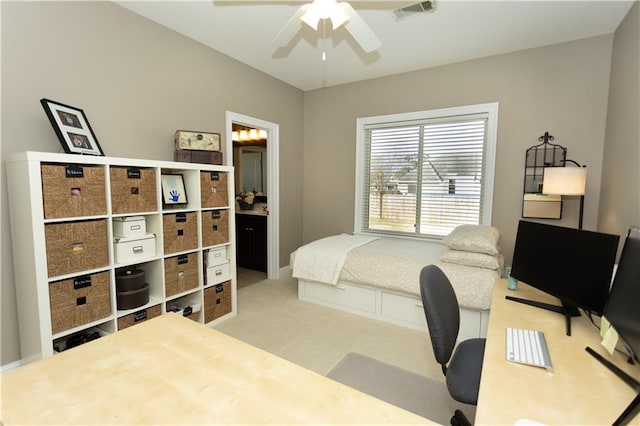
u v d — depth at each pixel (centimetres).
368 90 412
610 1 233
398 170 408
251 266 475
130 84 258
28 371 104
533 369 111
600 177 294
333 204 453
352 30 198
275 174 419
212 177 281
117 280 225
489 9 248
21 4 197
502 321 152
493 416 88
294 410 87
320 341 263
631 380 102
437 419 176
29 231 179
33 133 207
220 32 292
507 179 335
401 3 237
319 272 323
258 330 282
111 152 248
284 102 427
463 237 281
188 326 138
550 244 170
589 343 130
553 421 86
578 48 296
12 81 196
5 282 200
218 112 334
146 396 92
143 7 251
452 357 165
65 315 190
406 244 361
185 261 262
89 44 231
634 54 226
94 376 102
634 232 118
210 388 96
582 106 298
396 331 281
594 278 142
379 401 91
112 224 223
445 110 362
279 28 283
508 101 329
